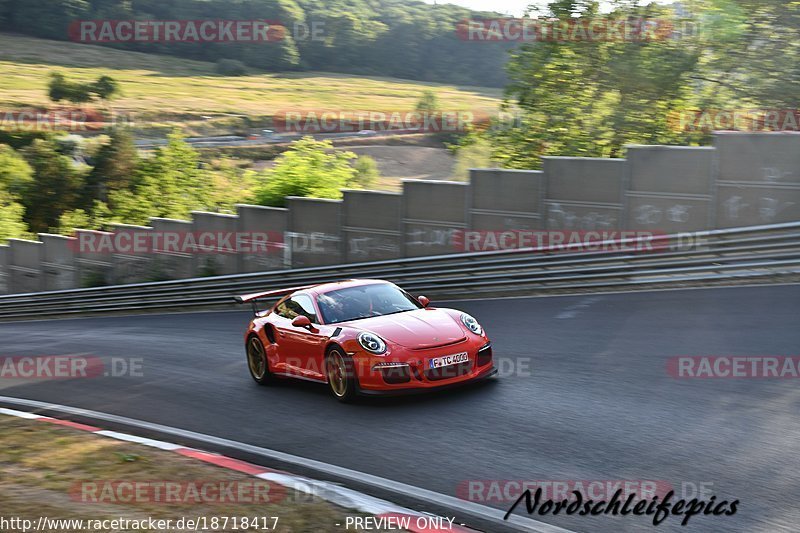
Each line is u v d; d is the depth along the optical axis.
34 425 8.81
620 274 13.45
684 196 14.75
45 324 23.34
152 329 17.62
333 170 28.00
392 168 65.19
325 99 98.06
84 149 77.69
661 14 23.27
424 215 18.59
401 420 7.40
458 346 7.95
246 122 88.06
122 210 49.91
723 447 5.75
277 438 7.39
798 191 13.57
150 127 86.75
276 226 22.05
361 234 19.97
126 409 9.56
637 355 8.84
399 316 8.59
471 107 75.50
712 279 12.41
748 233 12.21
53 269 30.02
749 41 22.23
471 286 15.79
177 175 51.41
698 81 23.42
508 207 17.09
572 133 24.20
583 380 8.06
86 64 121.62
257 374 10.07
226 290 20.95
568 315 11.79
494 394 7.88
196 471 6.34
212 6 124.62
